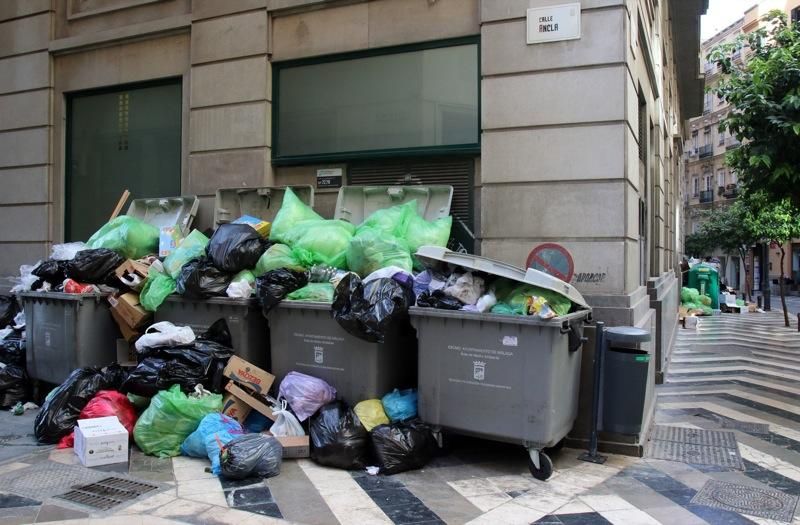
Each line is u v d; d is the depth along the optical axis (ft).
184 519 12.64
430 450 16.11
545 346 14.75
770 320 59.36
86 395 18.11
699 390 26.66
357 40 23.61
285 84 25.11
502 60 20.15
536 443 14.93
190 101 26.40
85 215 29.94
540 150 19.65
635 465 16.38
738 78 27.20
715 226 106.11
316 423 16.22
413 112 22.79
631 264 20.10
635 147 21.65
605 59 18.97
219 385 17.40
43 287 21.39
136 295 20.80
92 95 29.94
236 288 18.34
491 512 13.20
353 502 13.62
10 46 31.30
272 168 25.14
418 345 16.42
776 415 22.17
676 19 62.08
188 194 26.58
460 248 21.49
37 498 13.66
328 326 17.28
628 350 16.49
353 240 18.44
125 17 28.66
